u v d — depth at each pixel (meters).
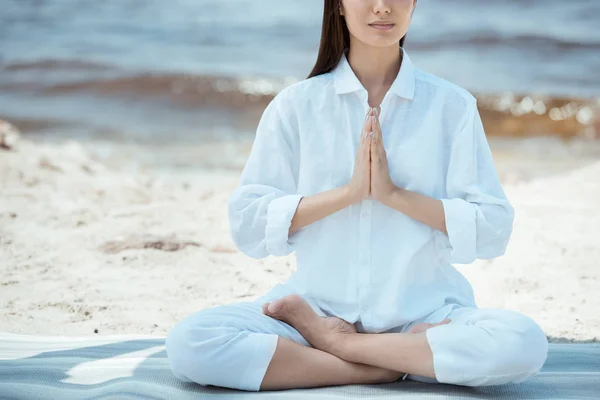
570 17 15.77
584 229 6.28
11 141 8.45
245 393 3.18
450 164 3.43
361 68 3.48
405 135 3.40
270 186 3.51
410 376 3.33
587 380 3.39
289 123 3.50
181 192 7.47
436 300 3.38
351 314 3.39
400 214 3.34
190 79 13.77
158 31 15.87
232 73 14.09
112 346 3.94
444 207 3.28
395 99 3.41
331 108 3.45
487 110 12.69
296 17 16.33
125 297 4.86
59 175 7.62
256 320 3.32
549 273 5.34
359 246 3.36
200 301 4.83
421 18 15.77
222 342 3.19
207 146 11.04
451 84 3.46
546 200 7.20
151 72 13.95
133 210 6.64
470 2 15.95
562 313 4.67
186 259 5.51
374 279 3.35
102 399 3.12
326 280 3.40
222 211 6.70
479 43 15.12
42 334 4.29
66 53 14.82
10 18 16.19
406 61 3.43
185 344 3.20
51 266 5.36
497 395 3.16
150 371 3.47
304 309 3.29
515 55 14.76
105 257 5.53
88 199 6.96
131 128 11.84
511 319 3.11
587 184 7.78
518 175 8.82
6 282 5.05
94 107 12.83
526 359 3.09
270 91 13.54
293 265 5.52
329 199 3.30
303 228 3.43
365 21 3.31
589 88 13.45
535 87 13.54
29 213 6.44
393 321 3.34
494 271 5.43
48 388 3.28
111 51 14.97
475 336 3.11
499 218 3.36
